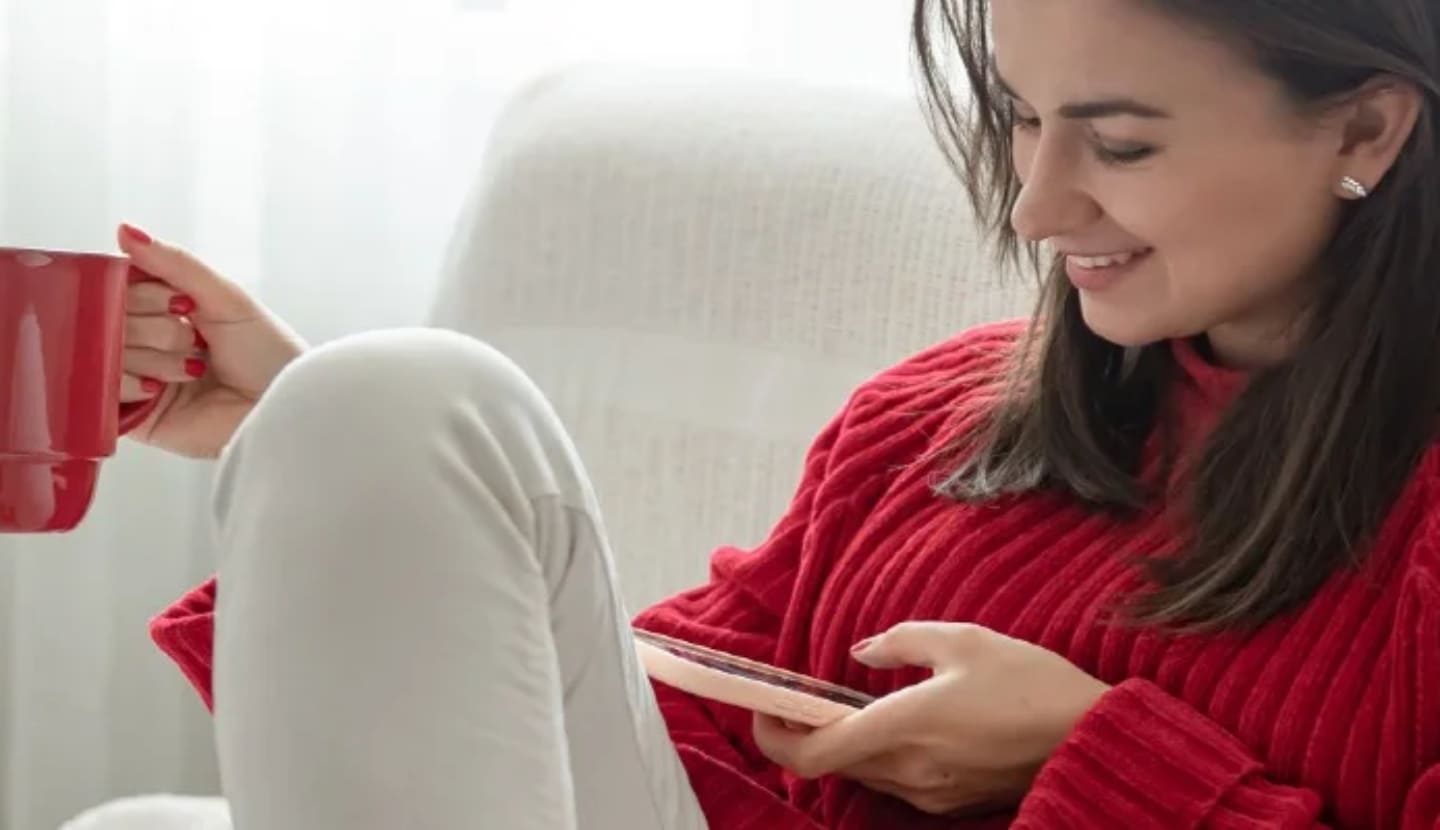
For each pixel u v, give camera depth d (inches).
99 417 32.4
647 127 57.8
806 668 42.1
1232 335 38.0
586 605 31.4
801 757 36.1
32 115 66.3
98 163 66.7
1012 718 34.7
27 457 31.5
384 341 29.6
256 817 27.3
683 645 39.4
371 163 68.8
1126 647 36.0
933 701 34.8
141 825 48.1
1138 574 36.5
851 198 54.8
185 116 67.1
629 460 56.0
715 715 42.4
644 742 33.9
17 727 68.7
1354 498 34.0
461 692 27.4
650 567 55.5
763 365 55.2
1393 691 32.1
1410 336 34.5
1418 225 34.4
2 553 69.1
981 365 44.4
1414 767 31.9
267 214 68.4
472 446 28.9
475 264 58.7
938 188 53.7
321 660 27.1
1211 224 33.6
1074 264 35.8
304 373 29.0
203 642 37.9
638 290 56.9
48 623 68.1
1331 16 32.4
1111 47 32.3
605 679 32.4
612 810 33.4
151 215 67.8
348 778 26.8
